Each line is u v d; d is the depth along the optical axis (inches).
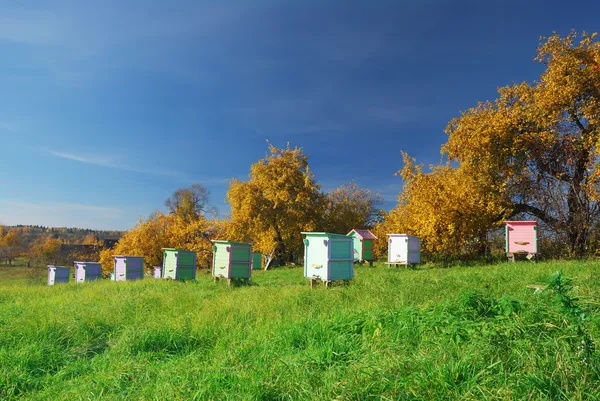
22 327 319.9
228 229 1744.6
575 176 900.6
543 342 183.6
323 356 210.4
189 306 424.2
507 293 337.7
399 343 217.9
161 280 808.9
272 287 572.7
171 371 216.8
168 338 292.8
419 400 148.6
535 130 940.0
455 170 1092.5
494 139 929.5
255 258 1384.1
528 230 810.8
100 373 230.7
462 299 267.0
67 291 658.2
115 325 346.0
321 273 546.6
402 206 1127.6
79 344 306.0
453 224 915.4
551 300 263.7
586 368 155.6
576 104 871.1
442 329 222.8
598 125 824.3
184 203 2989.7
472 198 948.0
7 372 242.4
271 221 1679.4
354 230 1018.7
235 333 291.3
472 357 174.6
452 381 158.4
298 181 1684.3
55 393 215.2
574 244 891.4
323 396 159.9
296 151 1697.8
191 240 2219.5
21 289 727.1
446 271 682.2
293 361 203.6
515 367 166.4
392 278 538.6
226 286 629.9
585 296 269.3
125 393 199.0
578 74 827.4
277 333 270.4
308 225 1686.8
